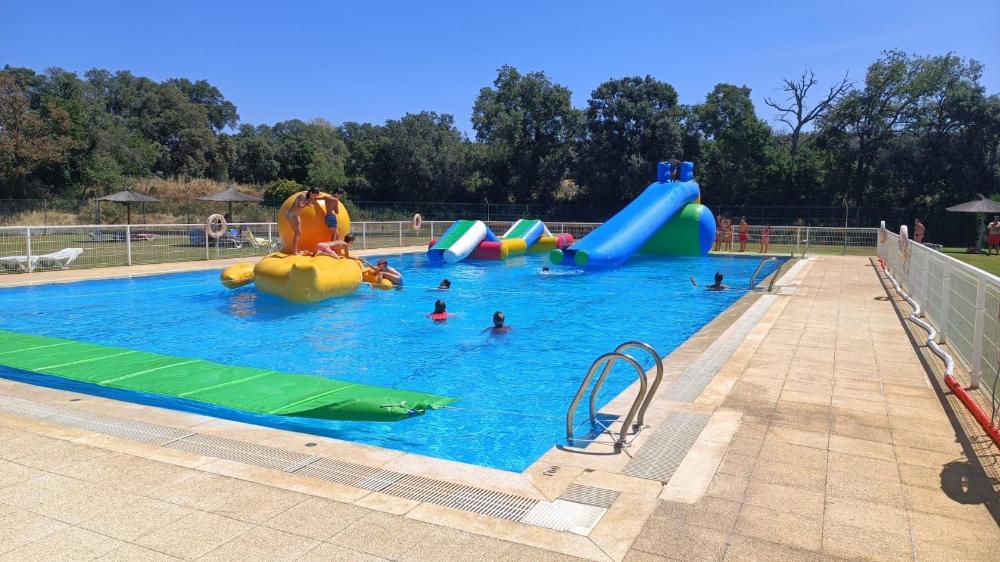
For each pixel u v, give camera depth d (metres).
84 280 13.55
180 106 59.50
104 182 42.12
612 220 18.98
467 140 56.94
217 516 3.15
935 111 35.81
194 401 5.64
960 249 26.44
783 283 13.40
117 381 6.19
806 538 2.95
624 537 2.95
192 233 22.78
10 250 18.72
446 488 3.51
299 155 51.22
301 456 3.96
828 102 41.84
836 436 4.32
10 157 37.31
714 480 3.61
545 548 2.85
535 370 7.20
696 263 19.08
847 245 23.84
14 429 4.38
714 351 7.01
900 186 36.75
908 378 5.82
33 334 8.82
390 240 25.11
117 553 2.81
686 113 40.25
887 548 2.87
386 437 5.05
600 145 39.53
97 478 3.59
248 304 11.35
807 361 6.51
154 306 11.12
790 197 39.19
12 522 3.09
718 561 2.74
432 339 8.77
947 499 3.36
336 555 2.79
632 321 10.19
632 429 4.49
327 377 6.86
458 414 5.61
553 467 3.85
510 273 16.64
